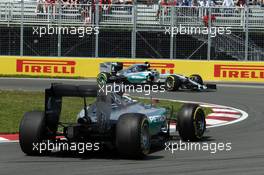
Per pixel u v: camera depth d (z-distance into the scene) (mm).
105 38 111938
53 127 40094
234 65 109000
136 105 42906
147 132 38281
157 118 42594
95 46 111375
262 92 89938
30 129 38469
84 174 33000
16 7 111875
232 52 111438
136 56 112125
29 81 100625
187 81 89000
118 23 111875
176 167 35219
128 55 112062
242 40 111438
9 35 112062
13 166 35531
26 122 38750
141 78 90250
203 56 111500
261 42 111688
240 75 108938
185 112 45250
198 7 111062
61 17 111938
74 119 57250
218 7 111125
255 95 85625
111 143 39500
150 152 40812
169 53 111750
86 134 39312
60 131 50312
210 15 110875
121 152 37344
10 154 39938
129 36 112000
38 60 110125
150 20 111875
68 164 36188
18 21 111938
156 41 111875
